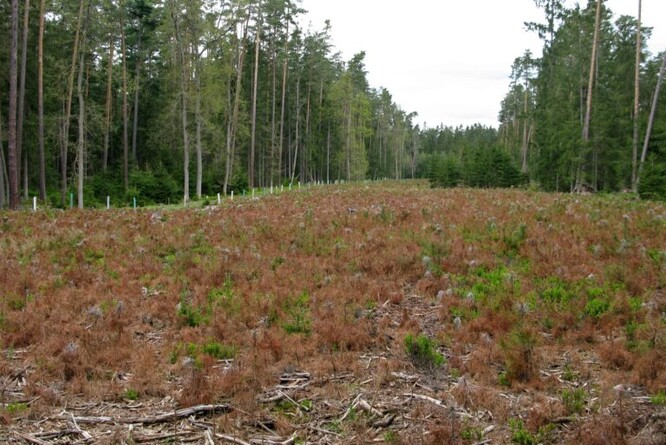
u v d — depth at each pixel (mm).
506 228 14461
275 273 11266
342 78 73750
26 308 9031
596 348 7477
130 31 51094
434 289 10141
